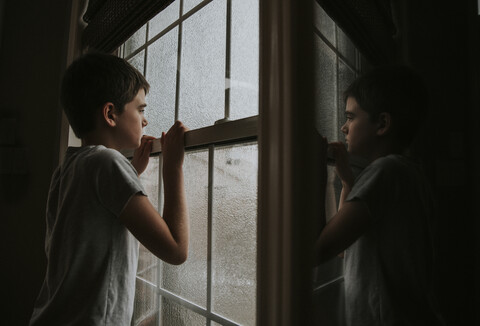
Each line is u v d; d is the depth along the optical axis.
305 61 0.45
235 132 0.67
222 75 0.85
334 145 0.46
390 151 0.38
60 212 0.66
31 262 1.37
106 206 0.62
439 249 0.33
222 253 0.78
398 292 0.36
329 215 0.44
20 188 1.44
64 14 1.35
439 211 0.33
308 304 0.42
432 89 0.35
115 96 0.74
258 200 0.48
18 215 1.44
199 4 0.95
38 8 1.47
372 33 0.42
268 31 0.48
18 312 1.39
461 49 0.33
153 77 1.13
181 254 0.65
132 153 1.03
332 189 0.45
